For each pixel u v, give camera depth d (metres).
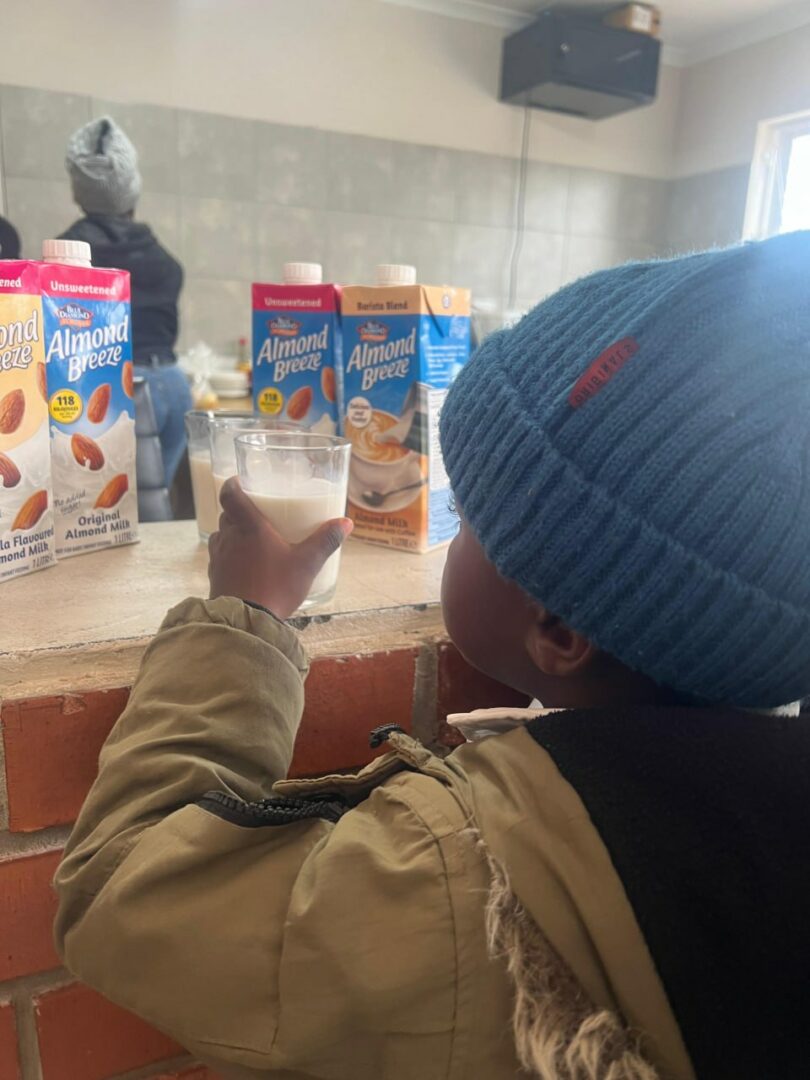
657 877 0.34
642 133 3.81
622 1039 0.34
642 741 0.38
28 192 2.77
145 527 0.89
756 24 3.42
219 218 3.08
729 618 0.37
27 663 0.52
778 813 0.36
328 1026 0.37
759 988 0.34
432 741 0.65
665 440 0.37
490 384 0.45
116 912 0.41
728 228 3.68
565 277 3.79
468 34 3.33
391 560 0.78
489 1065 0.36
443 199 3.45
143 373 1.78
